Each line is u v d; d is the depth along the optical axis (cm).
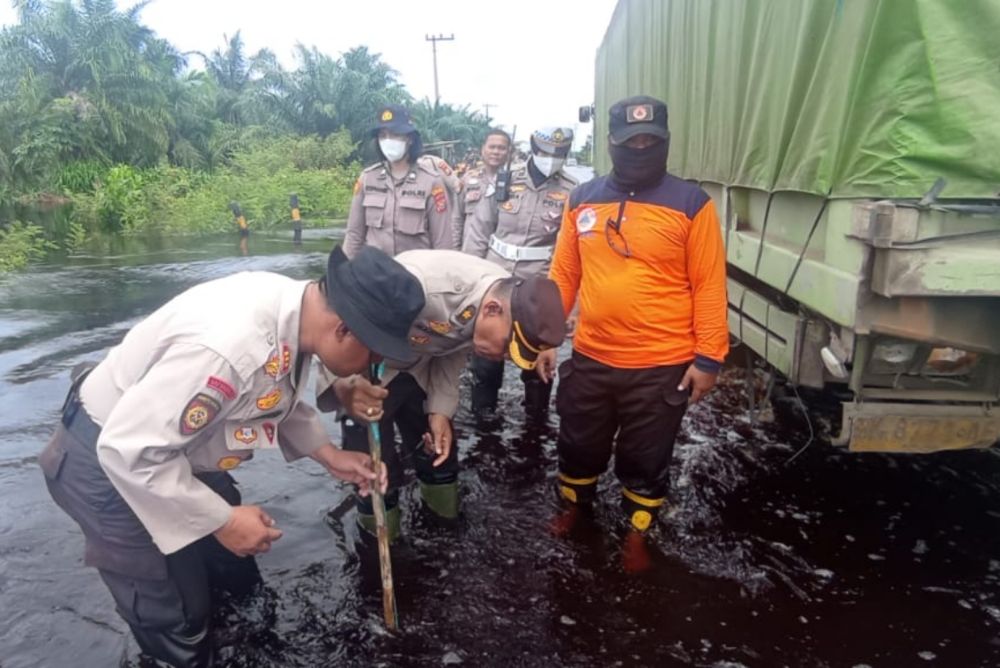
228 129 2950
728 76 404
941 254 226
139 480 185
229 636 252
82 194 1945
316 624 259
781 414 438
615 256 276
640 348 278
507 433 426
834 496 344
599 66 998
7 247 1142
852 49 255
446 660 240
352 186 2448
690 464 377
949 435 264
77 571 288
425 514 328
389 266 194
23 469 375
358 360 203
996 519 321
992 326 247
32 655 241
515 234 456
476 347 262
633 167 267
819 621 256
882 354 264
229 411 197
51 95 2402
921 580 278
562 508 335
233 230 1631
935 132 232
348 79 3256
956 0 224
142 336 200
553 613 263
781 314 336
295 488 357
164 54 2848
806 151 294
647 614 262
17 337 634
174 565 219
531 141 449
